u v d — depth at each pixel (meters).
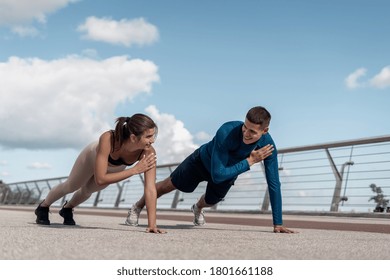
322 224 5.23
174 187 4.17
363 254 2.28
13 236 2.69
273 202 3.86
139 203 4.51
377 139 7.11
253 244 2.62
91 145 3.62
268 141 3.77
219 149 3.53
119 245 2.34
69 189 3.94
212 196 4.22
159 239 2.77
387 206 6.92
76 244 2.33
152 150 3.55
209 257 2.03
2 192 23.56
